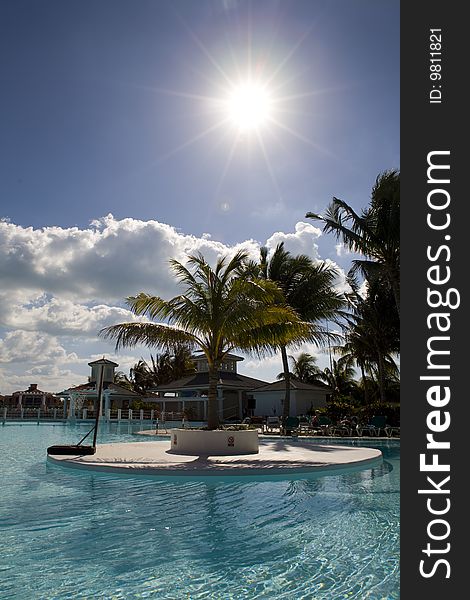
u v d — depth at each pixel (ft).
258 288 49.47
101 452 46.78
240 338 51.70
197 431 46.70
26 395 256.73
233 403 147.02
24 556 18.49
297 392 127.24
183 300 50.14
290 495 30.27
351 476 38.11
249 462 39.68
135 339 50.67
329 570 17.26
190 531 22.02
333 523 23.57
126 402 177.37
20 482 34.06
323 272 97.55
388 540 20.84
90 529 22.22
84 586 15.69
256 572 17.04
